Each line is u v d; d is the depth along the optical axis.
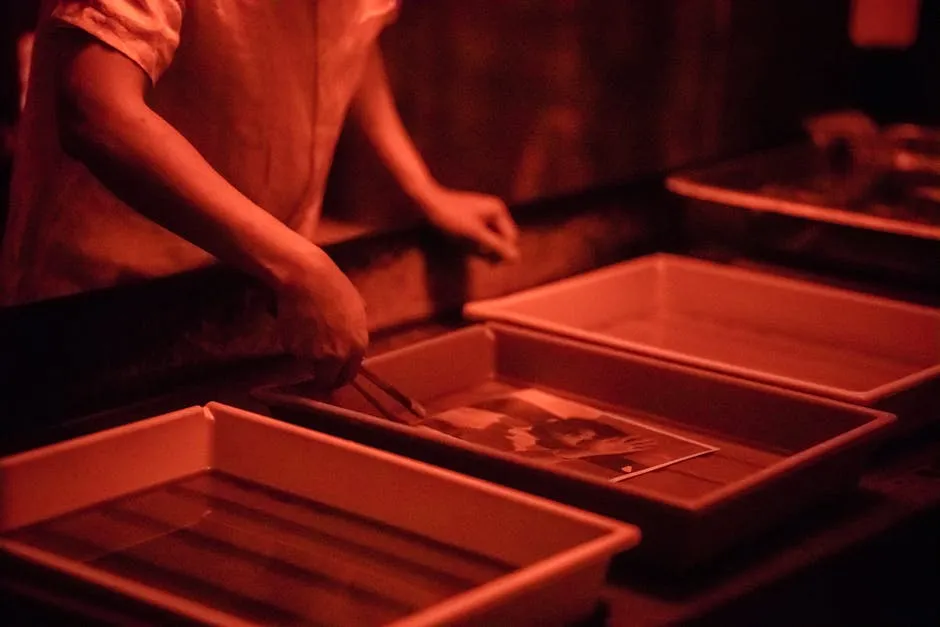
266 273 1.94
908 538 1.93
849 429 2.00
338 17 2.14
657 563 1.80
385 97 2.30
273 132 2.15
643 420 2.13
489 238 2.37
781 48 2.90
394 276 2.37
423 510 1.81
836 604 1.87
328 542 1.80
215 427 1.93
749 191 2.70
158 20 1.90
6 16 2.10
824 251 2.54
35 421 2.05
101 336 2.09
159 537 1.80
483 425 2.09
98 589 1.62
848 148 2.79
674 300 2.54
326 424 1.96
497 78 2.44
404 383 2.15
